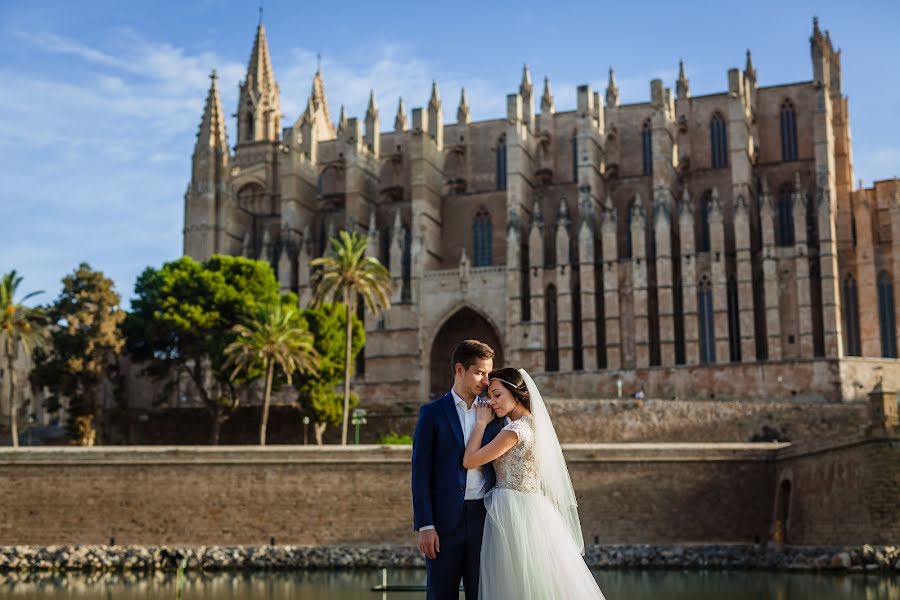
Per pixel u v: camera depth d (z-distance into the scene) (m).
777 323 101.56
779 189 113.06
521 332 110.00
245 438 95.25
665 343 104.62
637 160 123.06
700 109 120.94
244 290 97.56
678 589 49.84
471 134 130.25
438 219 122.12
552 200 120.19
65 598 48.25
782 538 65.75
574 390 105.50
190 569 63.56
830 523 60.28
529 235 113.56
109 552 64.94
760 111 118.06
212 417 96.50
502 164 129.00
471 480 14.10
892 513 55.56
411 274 115.75
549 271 111.31
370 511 66.62
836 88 112.56
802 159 113.56
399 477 66.81
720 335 103.56
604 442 84.88
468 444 13.97
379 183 131.50
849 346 103.25
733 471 67.50
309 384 89.25
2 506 68.19
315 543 66.56
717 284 104.88
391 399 113.88
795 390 97.25
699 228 115.56
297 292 121.31
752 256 106.62
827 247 100.50
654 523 66.62
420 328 114.38
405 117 135.25
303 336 84.00
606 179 120.12
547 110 125.19
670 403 84.94
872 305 101.69
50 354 96.50
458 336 117.38
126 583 55.94
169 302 94.88
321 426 89.69
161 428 98.12
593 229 111.12
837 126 110.12
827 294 100.00
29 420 118.44
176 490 67.75
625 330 107.62
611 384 104.44
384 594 49.19
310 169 128.75
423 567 63.59
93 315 94.62
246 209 133.00
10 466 68.56
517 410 14.23
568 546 13.72
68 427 93.00
